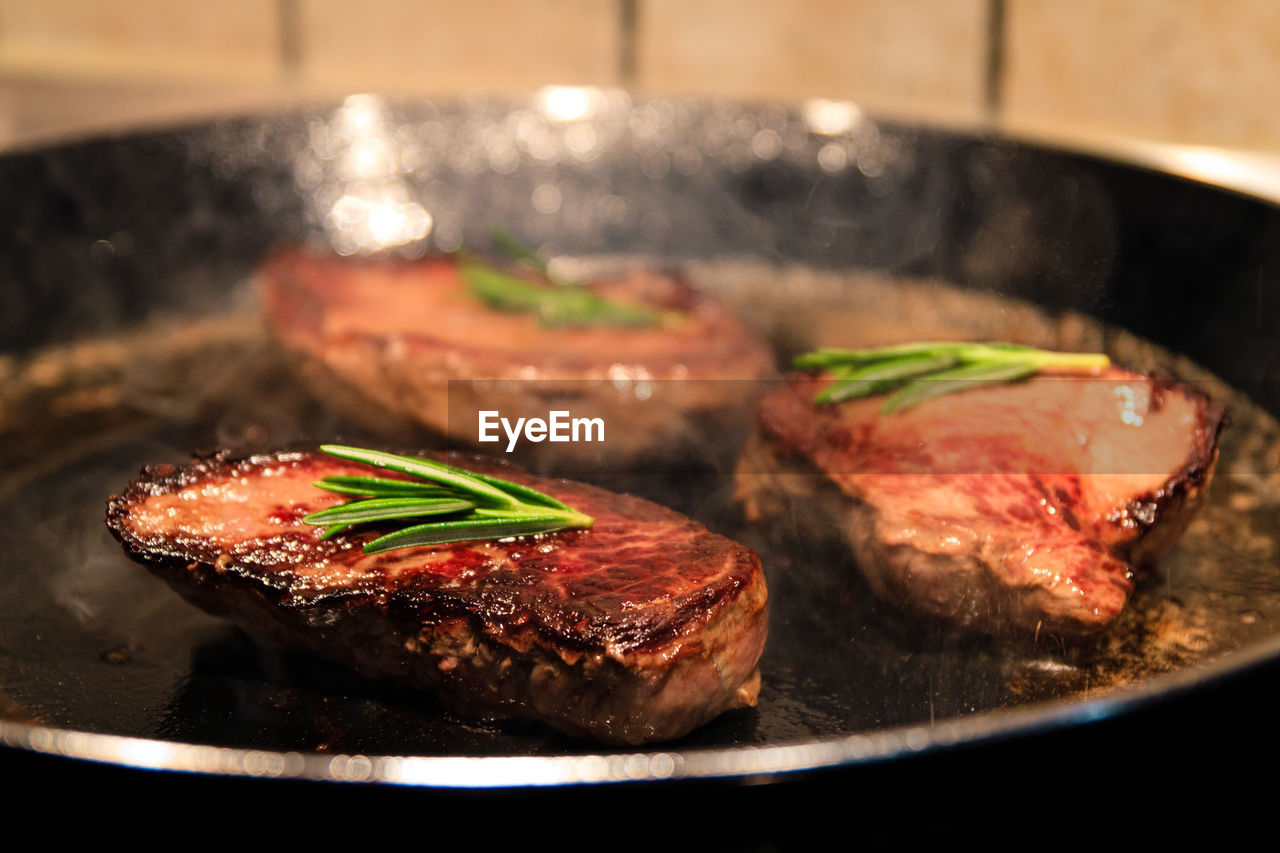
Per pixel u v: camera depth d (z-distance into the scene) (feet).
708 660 1.47
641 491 1.67
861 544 1.57
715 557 1.50
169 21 2.49
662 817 1.37
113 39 2.52
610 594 1.47
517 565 1.49
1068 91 2.25
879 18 2.29
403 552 1.51
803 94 2.36
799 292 1.99
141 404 1.80
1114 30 2.20
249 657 1.54
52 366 1.86
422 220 2.08
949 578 1.54
